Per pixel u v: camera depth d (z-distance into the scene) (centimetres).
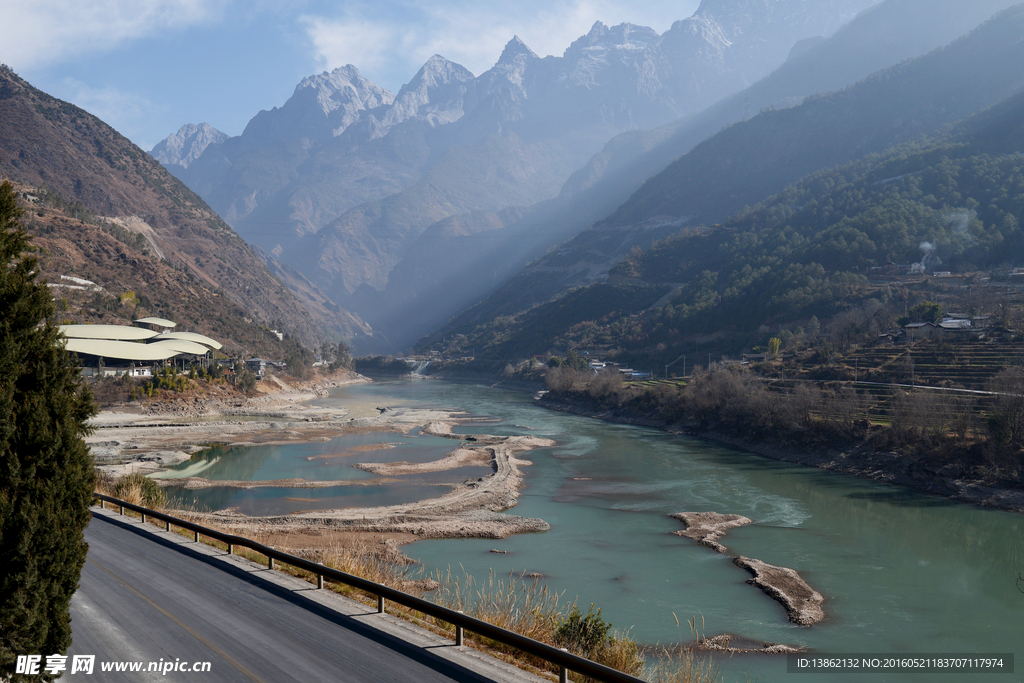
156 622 1686
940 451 7031
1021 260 17412
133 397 12731
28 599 1220
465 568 4078
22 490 1264
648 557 4444
